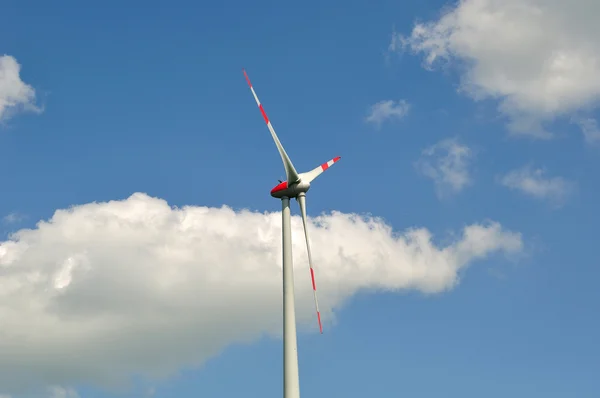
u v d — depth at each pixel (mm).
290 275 47438
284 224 49375
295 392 44281
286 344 45375
